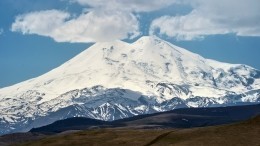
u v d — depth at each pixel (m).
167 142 156.00
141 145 159.75
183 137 159.00
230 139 151.38
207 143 149.75
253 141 148.50
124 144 163.38
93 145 166.88
